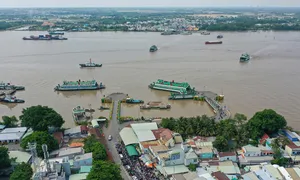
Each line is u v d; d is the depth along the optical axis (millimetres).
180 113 155500
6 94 180625
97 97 180500
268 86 199000
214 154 104375
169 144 106625
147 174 94688
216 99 172250
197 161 98062
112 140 119062
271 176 88500
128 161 102688
